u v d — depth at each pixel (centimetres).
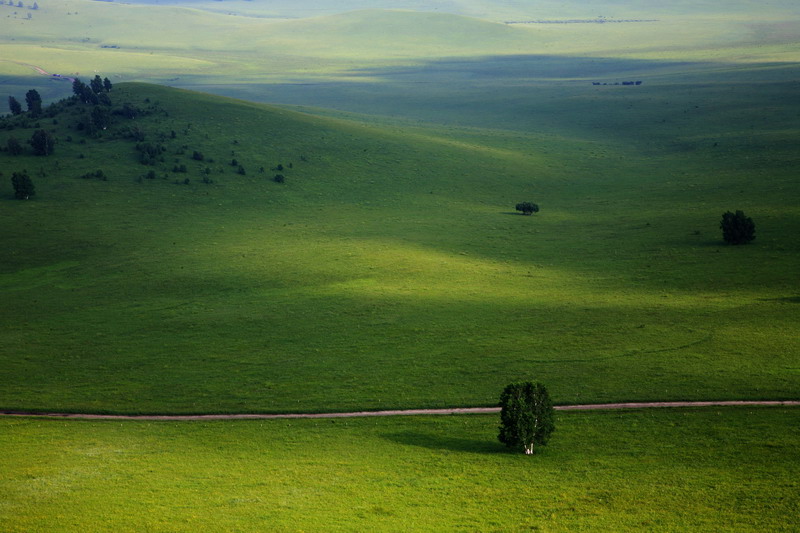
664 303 7694
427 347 6712
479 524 3456
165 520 3422
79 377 6316
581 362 6125
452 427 5053
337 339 7044
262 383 6047
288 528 3353
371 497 3806
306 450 4672
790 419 4762
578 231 11912
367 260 10256
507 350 6519
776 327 6600
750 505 3634
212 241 11569
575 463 4331
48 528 3284
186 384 6084
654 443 4572
